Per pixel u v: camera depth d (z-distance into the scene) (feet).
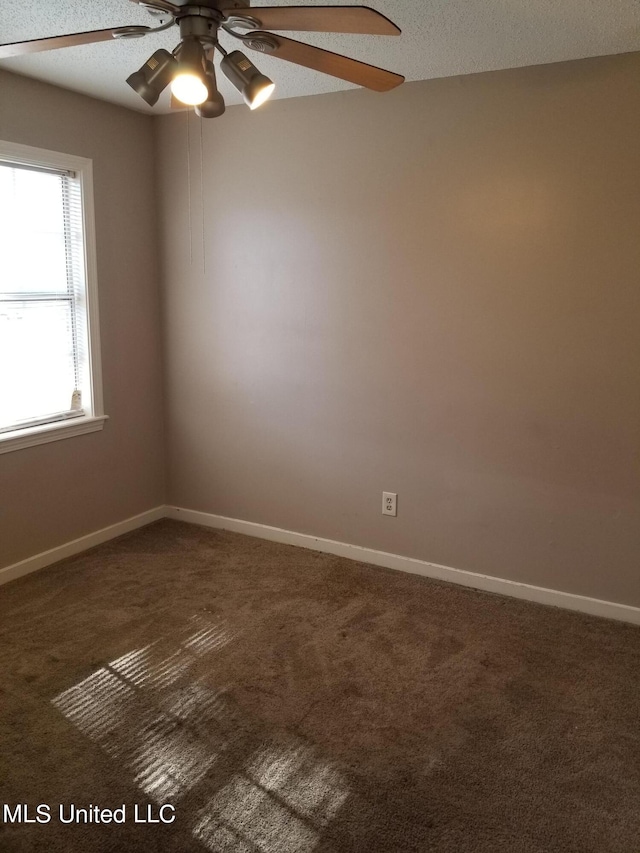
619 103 8.54
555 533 9.85
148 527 13.12
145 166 12.25
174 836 5.79
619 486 9.30
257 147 11.26
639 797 6.31
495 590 10.43
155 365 13.06
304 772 6.55
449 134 9.64
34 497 10.97
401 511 11.05
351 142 10.41
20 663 8.32
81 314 11.51
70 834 5.80
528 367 9.64
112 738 7.00
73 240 11.27
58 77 9.96
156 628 9.22
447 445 10.46
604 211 8.82
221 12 5.31
